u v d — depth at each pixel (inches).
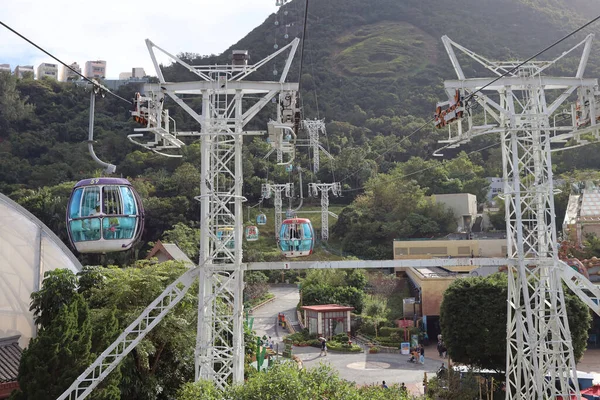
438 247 2610.7
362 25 7559.1
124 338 829.2
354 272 2546.8
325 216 3038.9
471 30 6884.8
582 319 1352.1
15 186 3503.9
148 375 1058.7
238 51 933.8
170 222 3432.6
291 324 2349.9
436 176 3745.1
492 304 1354.6
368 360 1779.0
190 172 3806.6
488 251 2559.1
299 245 1520.7
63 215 3011.8
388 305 2409.0
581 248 2320.4
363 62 6397.6
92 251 885.2
